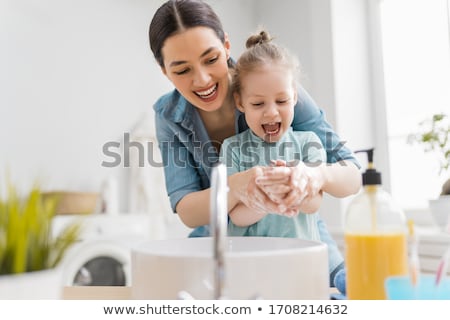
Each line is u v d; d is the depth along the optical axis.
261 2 2.50
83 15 2.30
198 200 0.84
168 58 0.83
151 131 2.27
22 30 2.18
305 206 0.79
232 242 0.60
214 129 1.04
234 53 2.49
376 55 1.92
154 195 2.20
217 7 2.46
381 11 1.95
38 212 0.41
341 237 1.68
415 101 1.80
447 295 0.42
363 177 0.47
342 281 0.57
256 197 0.68
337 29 1.87
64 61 2.24
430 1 1.76
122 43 2.37
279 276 0.42
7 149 2.09
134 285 0.47
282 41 2.30
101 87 2.30
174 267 0.43
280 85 0.87
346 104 1.86
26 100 2.15
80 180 2.21
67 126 2.21
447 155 1.31
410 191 1.80
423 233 1.32
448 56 1.69
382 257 0.44
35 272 0.40
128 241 2.04
